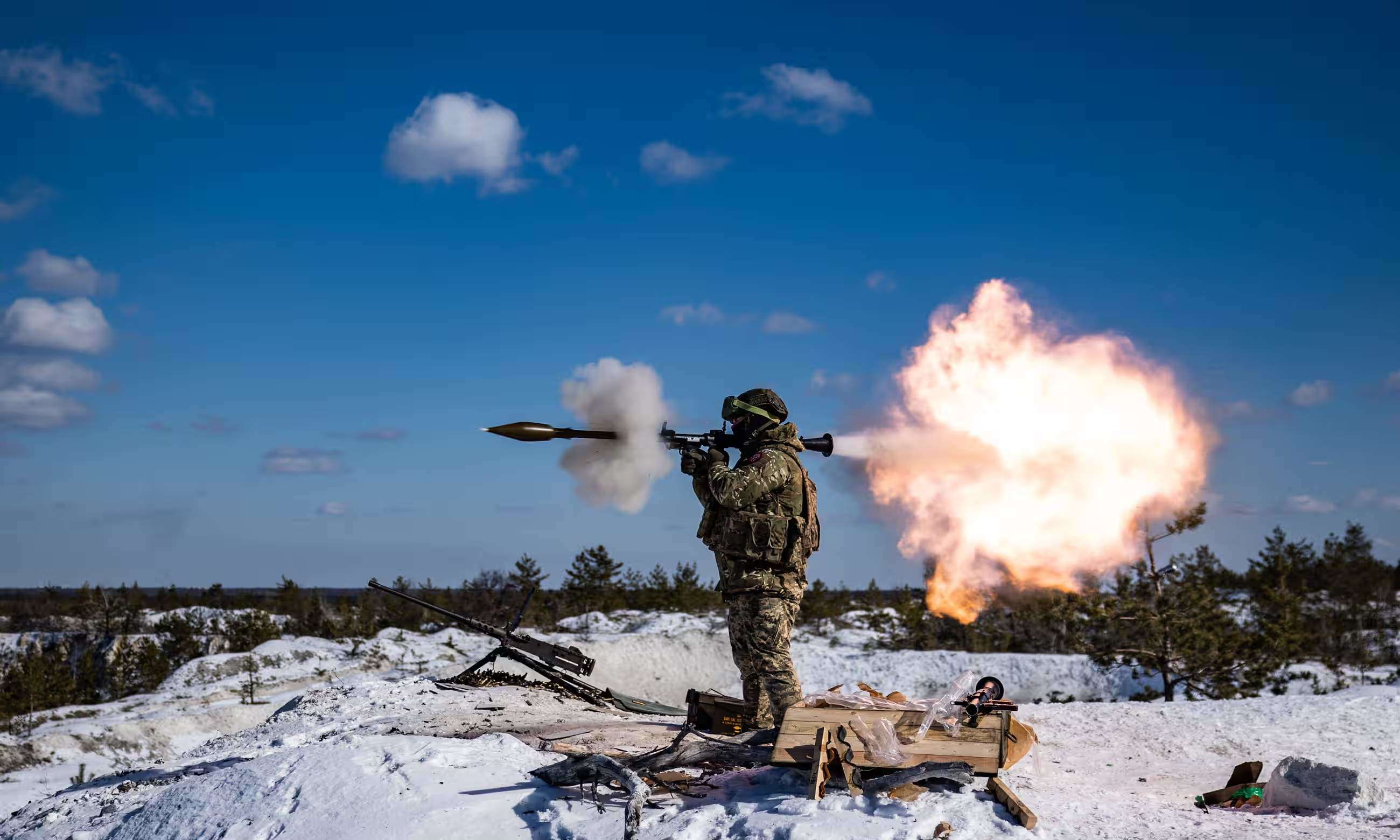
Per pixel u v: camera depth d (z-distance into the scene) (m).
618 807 4.72
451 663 21.09
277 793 5.21
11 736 15.87
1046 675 19.17
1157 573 15.39
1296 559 27.80
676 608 31.42
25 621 29.92
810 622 28.78
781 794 4.75
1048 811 4.73
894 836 4.04
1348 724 8.23
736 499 5.12
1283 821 4.78
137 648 23.97
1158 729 8.19
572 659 9.19
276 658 21.98
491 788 5.03
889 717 4.95
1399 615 26.17
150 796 6.41
